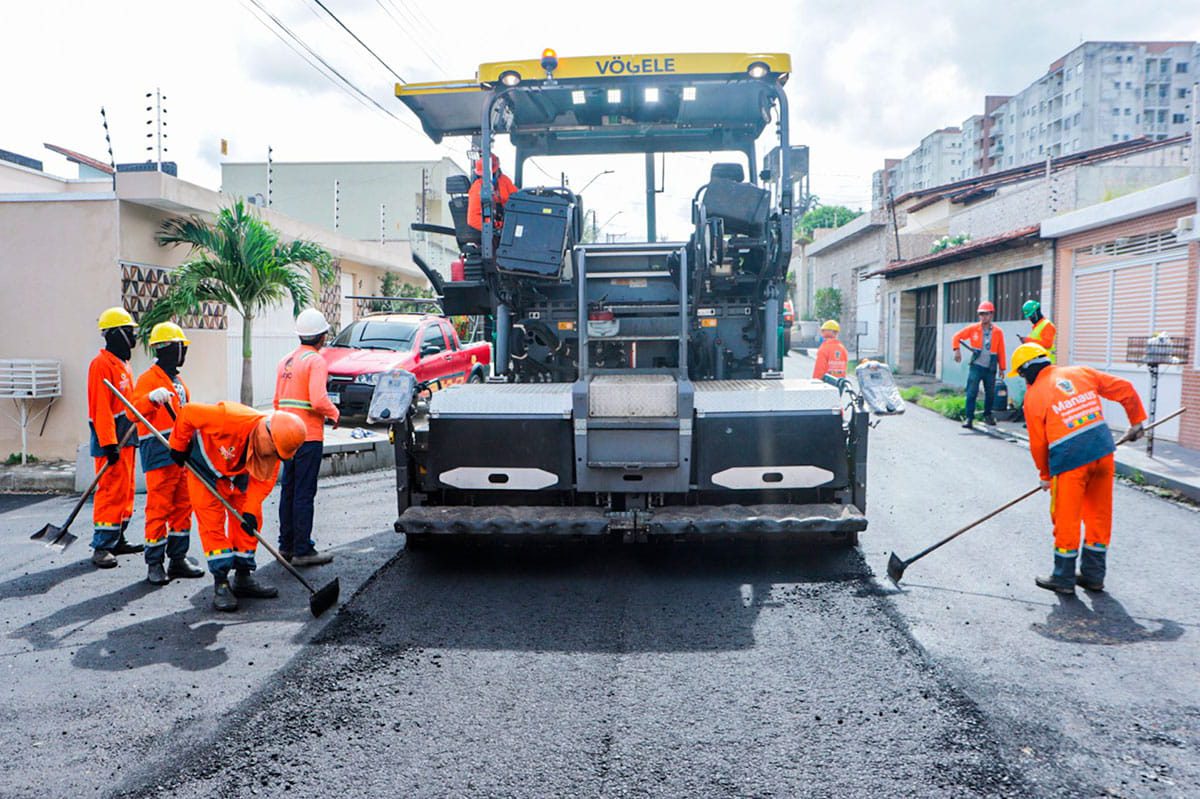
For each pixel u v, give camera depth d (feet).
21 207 37.45
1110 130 431.43
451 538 20.81
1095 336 45.44
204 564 22.17
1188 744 12.12
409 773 11.44
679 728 12.66
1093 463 18.44
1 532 25.81
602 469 19.77
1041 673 14.53
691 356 24.07
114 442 21.50
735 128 26.58
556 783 11.16
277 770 11.56
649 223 27.25
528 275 22.86
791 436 19.90
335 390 41.65
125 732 12.67
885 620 17.11
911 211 92.12
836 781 11.16
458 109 26.35
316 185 133.39
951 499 27.91
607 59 22.22
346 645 16.11
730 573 20.44
